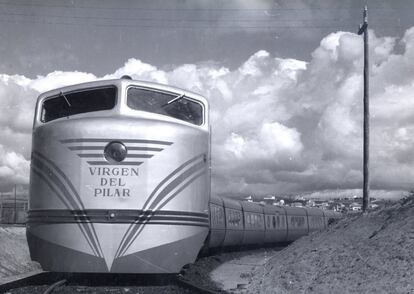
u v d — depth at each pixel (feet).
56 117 38.58
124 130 35.29
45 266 35.17
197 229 36.91
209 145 40.34
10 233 65.26
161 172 35.42
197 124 40.27
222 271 54.85
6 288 35.78
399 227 34.71
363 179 65.41
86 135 35.24
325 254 37.93
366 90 66.13
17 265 53.57
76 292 34.30
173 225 35.35
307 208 125.39
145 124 35.86
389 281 28.58
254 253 88.28
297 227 115.34
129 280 39.99
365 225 39.83
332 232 43.55
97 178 34.68
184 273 43.86
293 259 40.91
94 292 34.47
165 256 34.96
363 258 33.06
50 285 36.78
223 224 70.59
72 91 38.81
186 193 36.47
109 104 38.01
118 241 34.04
